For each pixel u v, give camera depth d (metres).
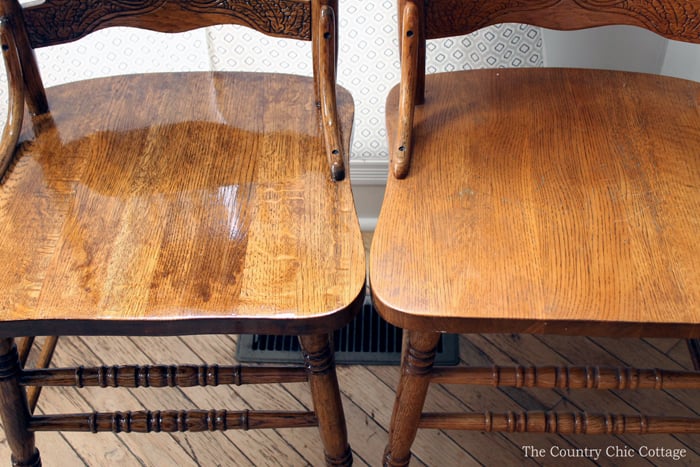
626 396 1.45
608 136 1.07
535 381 1.06
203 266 0.94
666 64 1.49
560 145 1.06
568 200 0.99
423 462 1.37
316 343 1.02
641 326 0.87
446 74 1.18
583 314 0.87
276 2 1.08
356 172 1.63
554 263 0.92
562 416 1.12
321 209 1.00
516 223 0.96
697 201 0.99
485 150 1.06
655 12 1.07
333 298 0.90
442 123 1.10
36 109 1.14
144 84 1.19
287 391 1.47
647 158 1.04
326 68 1.06
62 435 1.41
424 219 0.97
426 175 1.02
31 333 0.91
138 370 1.09
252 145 1.09
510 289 0.90
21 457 1.16
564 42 1.43
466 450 1.38
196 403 1.46
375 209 1.73
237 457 1.38
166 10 1.11
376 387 1.48
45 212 1.01
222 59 1.46
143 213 1.01
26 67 1.10
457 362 1.50
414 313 0.88
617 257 0.92
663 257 0.92
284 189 1.03
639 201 0.99
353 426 1.42
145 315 0.90
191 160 1.08
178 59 1.47
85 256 0.96
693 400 1.44
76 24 1.10
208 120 1.13
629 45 1.44
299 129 1.12
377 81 1.49
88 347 1.54
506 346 1.53
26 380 1.08
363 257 0.95
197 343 1.55
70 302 0.91
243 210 1.01
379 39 1.43
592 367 1.06
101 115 1.14
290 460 1.38
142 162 1.08
